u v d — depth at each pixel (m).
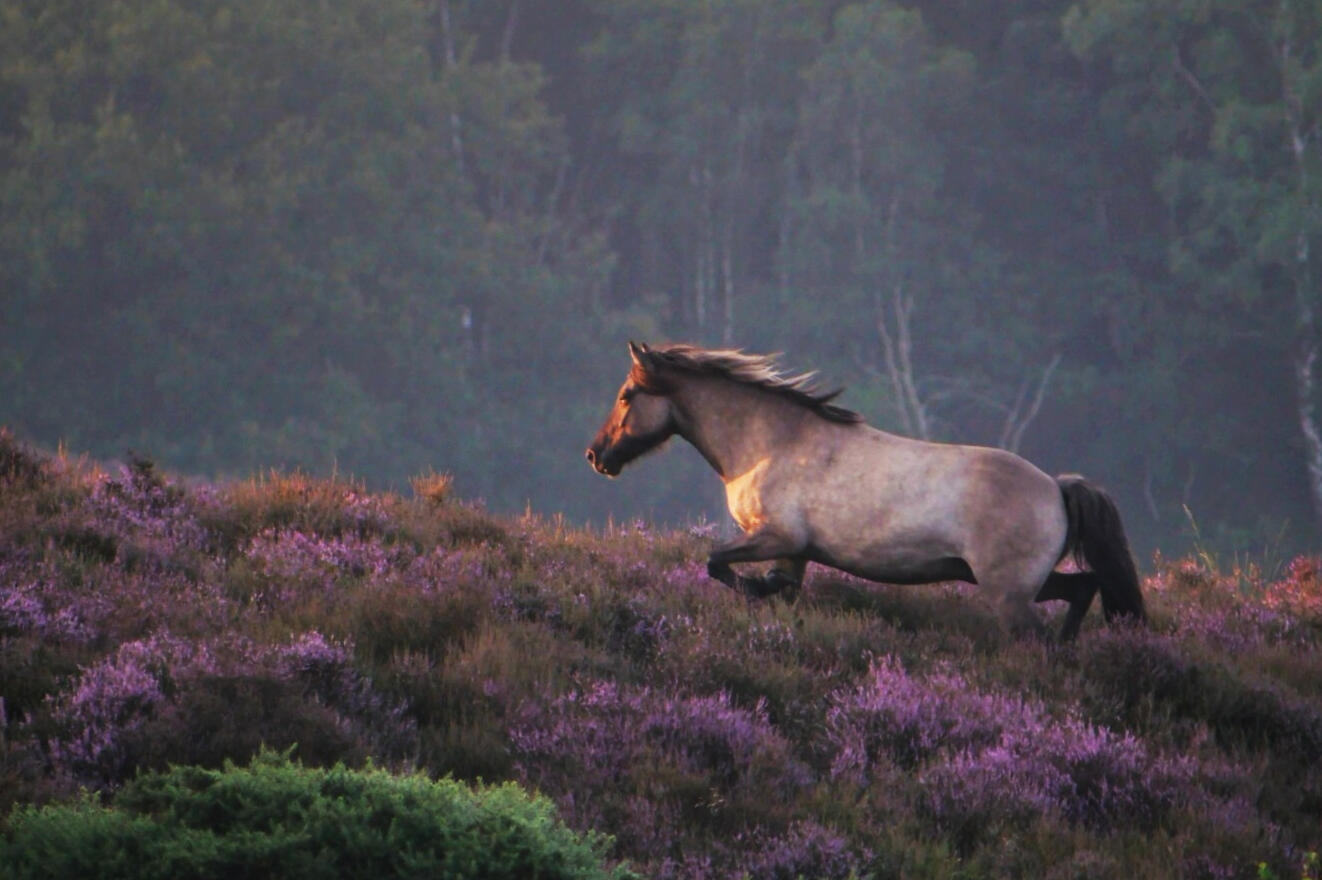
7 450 10.21
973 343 65.62
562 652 7.88
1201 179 63.94
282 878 4.89
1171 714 7.79
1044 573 8.31
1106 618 8.73
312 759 6.21
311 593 8.39
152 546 8.82
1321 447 60.94
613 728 6.78
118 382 58.03
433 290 60.72
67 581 8.12
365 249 60.00
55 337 59.34
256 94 63.09
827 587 9.38
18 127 64.19
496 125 66.50
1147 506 66.44
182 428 58.47
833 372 64.56
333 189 60.97
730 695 7.44
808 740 7.24
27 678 6.80
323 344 59.84
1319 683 8.71
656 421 9.33
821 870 5.80
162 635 7.23
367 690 6.89
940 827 6.33
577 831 5.87
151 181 57.88
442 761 6.49
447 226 62.50
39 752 6.11
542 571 9.29
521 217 66.06
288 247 60.00
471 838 5.10
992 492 8.32
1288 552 58.81
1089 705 7.73
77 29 64.75
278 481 10.88
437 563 9.13
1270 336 62.78
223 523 9.84
